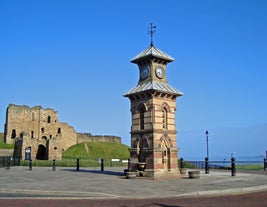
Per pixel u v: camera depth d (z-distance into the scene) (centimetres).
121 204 1709
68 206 1639
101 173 4041
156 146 3238
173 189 2286
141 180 2983
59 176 3528
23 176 3516
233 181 2822
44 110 11162
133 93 3425
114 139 11719
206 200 1841
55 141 9088
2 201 1802
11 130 10575
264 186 2425
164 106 3388
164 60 3516
